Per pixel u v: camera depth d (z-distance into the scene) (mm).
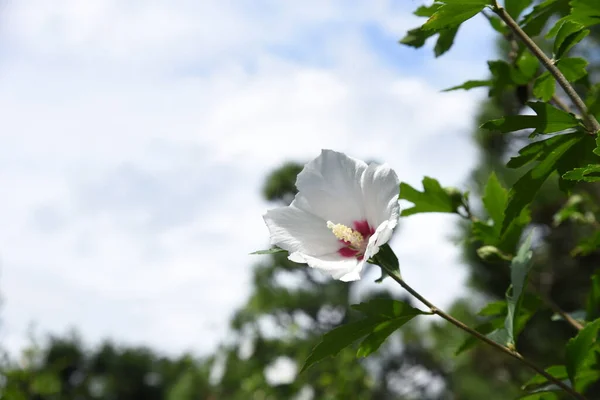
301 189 699
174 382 8695
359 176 687
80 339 8609
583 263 2869
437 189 875
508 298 760
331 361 2422
